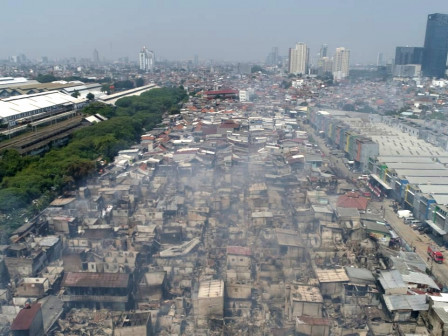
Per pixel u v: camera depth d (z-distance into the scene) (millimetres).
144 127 195875
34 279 62969
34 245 73562
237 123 182125
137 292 61094
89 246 76562
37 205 94500
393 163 120375
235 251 68688
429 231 90688
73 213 90812
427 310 53750
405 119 189750
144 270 66375
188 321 57062
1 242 75875
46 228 83875
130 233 81562
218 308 55562
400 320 54312
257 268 67438
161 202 95500
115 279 59312
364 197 101688
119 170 121250
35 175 107750
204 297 55312
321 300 55062
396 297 55969
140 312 54906
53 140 159125
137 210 93625
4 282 66312
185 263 69125
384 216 99500
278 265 66938
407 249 79062
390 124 187125
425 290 59281
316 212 84500
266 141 156000
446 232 82938
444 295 57438
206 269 68562
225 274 66812
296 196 98312
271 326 55406
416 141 147625
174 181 112000
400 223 95562
